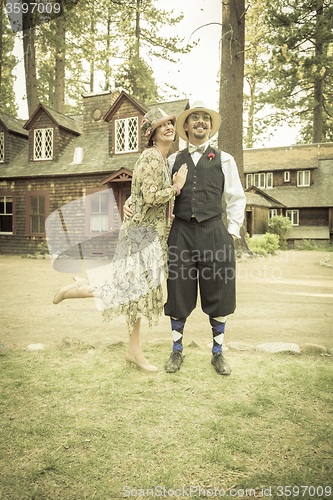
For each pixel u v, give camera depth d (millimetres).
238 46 10922
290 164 27500
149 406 1863
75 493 1221
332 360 2637
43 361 2535
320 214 25531
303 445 1521
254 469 1362
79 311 4457
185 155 2551
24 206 14945
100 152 14352
